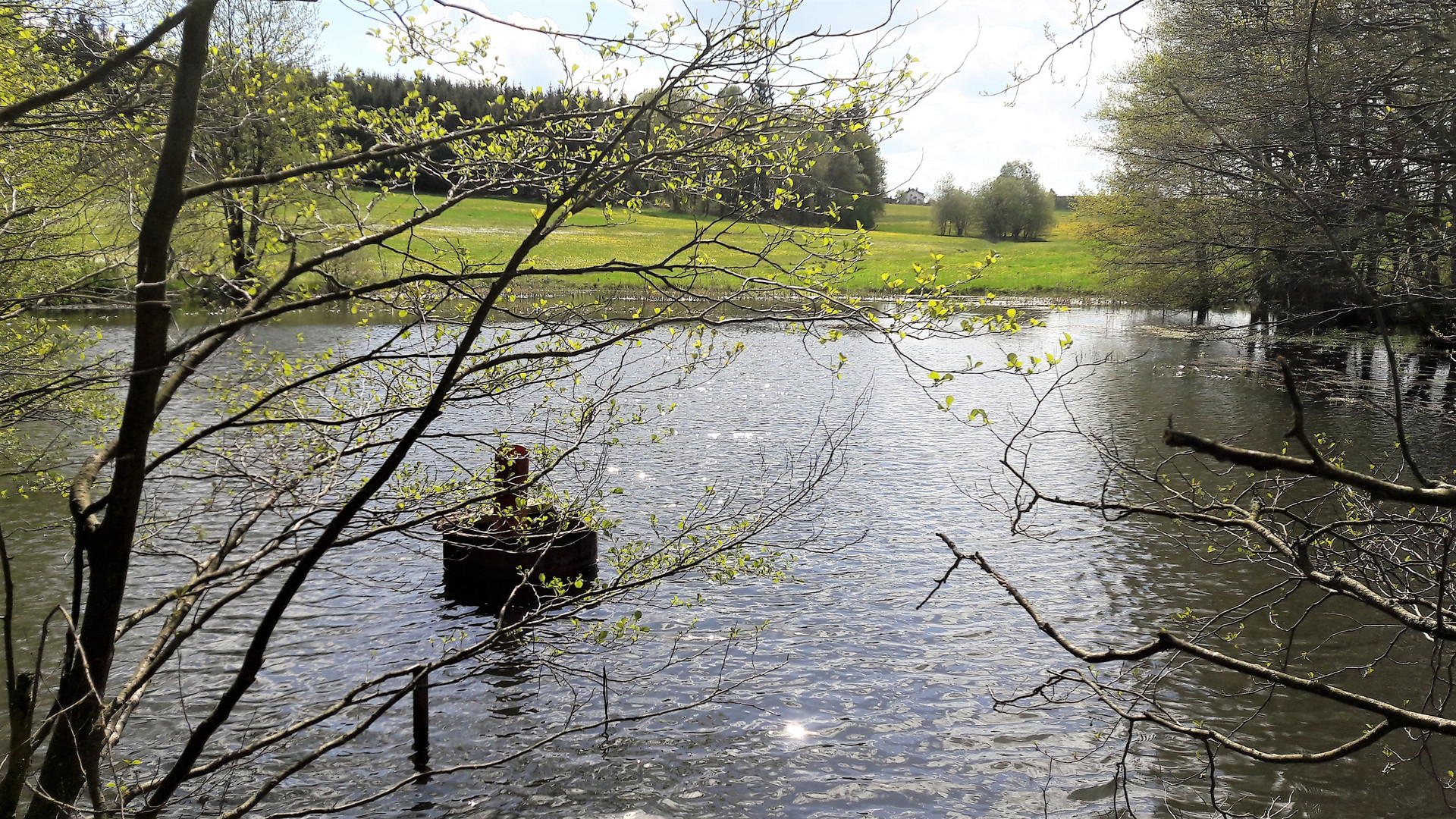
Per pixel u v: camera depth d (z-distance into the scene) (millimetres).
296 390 5582
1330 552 5660
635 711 8383
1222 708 8438
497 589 10672
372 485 4176
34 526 12664
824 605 10789
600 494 6836
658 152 4234
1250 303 30391
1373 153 12625
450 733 7984
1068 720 8266
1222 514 5941
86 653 4094
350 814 6863
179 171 3715
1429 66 12562
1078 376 27828
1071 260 65125
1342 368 27375
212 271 4426
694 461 17266
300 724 4629
